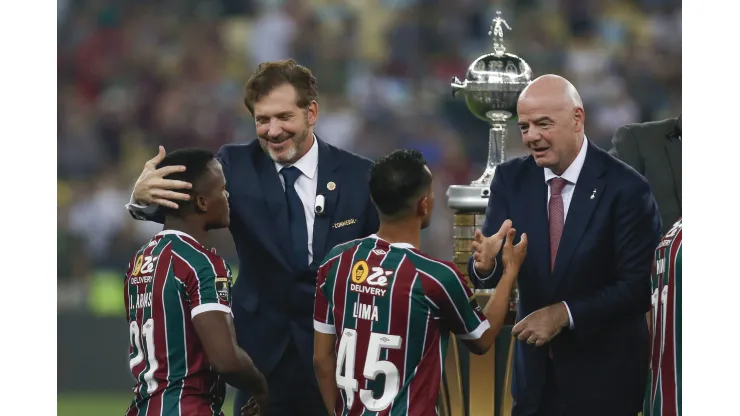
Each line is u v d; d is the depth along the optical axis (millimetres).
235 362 10594
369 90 48312
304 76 12562
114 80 49188
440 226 43531
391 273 10680
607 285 12359
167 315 10719
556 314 12008
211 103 48812
